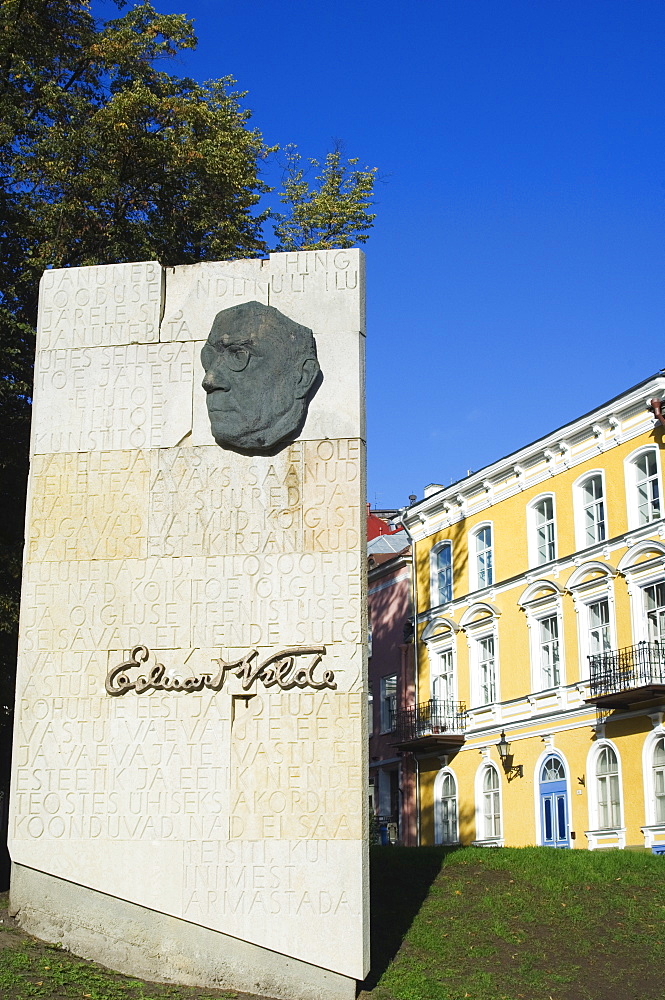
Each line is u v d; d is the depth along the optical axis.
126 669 14.73
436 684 43.38
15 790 14.50
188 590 14.89
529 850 20.16
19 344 22.52
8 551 20.88
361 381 15.47
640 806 31.70
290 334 15.39
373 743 47.41
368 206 37.03
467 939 15.65
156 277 16.06
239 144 27.47
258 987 13.54
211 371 15.41
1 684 20.91
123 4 27.61
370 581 49.31
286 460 15.16
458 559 42.56
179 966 13.71
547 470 37.94
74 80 27.25
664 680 31.86
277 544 14.89
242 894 13.80
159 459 15.40
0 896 15.81
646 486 33.88
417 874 18.34
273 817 13.99
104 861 14.11
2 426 22.31
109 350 15.91
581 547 36.06
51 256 24.02
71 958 13.77
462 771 40.47
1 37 24.48
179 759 14.32
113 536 15.21
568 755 35.06
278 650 14.52
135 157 25.81
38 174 24.84
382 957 14.94
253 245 28.06
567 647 35.94
